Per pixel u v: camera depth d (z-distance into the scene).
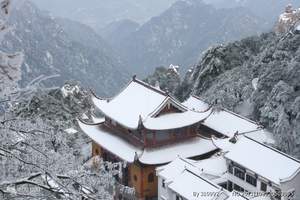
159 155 65.62
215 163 63.03
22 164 11.30
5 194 10.52
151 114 66.38
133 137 68.56
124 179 67.56
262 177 56.59
